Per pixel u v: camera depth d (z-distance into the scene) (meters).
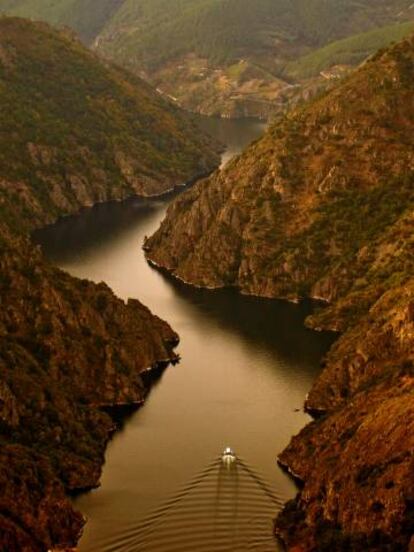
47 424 108.75
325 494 95.75
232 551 93.06
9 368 112.62
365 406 105.31
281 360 137.25
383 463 92.62
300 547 91.69
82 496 102.19
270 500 101.06
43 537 93.44
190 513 98.62
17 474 96.94
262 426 117.38
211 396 125.81
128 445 113.12
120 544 94.44
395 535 86.75
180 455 110.56
